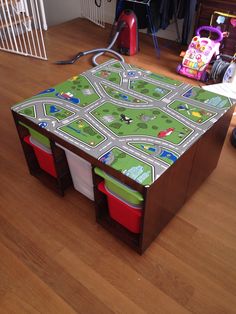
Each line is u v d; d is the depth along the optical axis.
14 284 1.17
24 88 2.37
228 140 1.86
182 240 1.32
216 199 1.50
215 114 1.27
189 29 2.76
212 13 2.46
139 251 1.24
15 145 1.84
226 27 2.44
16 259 1.25
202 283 1.17
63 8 3.91
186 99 1.37
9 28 2.96
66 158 1.37
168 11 2.69
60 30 3.36
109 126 1.20
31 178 1.62
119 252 1.28
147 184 0.95
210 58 2.43
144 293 1.14
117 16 2.85
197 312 1.08
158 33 3.20
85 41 3.13
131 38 2.74
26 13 3.13
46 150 1.35
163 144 1.11
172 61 2.76
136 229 1.23
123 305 1.11
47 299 1.12
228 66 2.32
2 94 2.30
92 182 1.28
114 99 1.36
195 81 2.47
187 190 1.38
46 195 1.52
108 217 1.36
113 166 1.02
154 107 1.31
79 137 1.14
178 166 1.10
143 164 1.02
